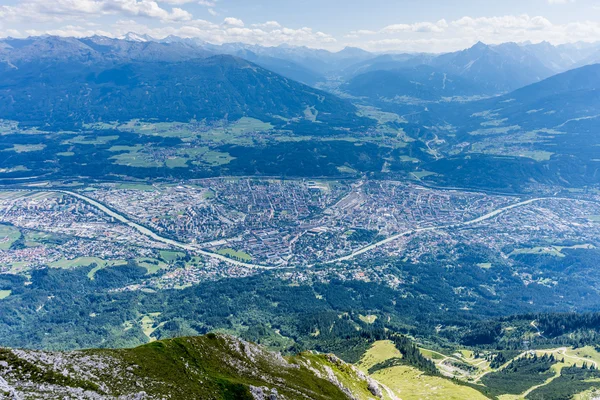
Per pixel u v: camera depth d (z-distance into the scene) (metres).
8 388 73.50
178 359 112.31
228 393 107.31
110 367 95.62
